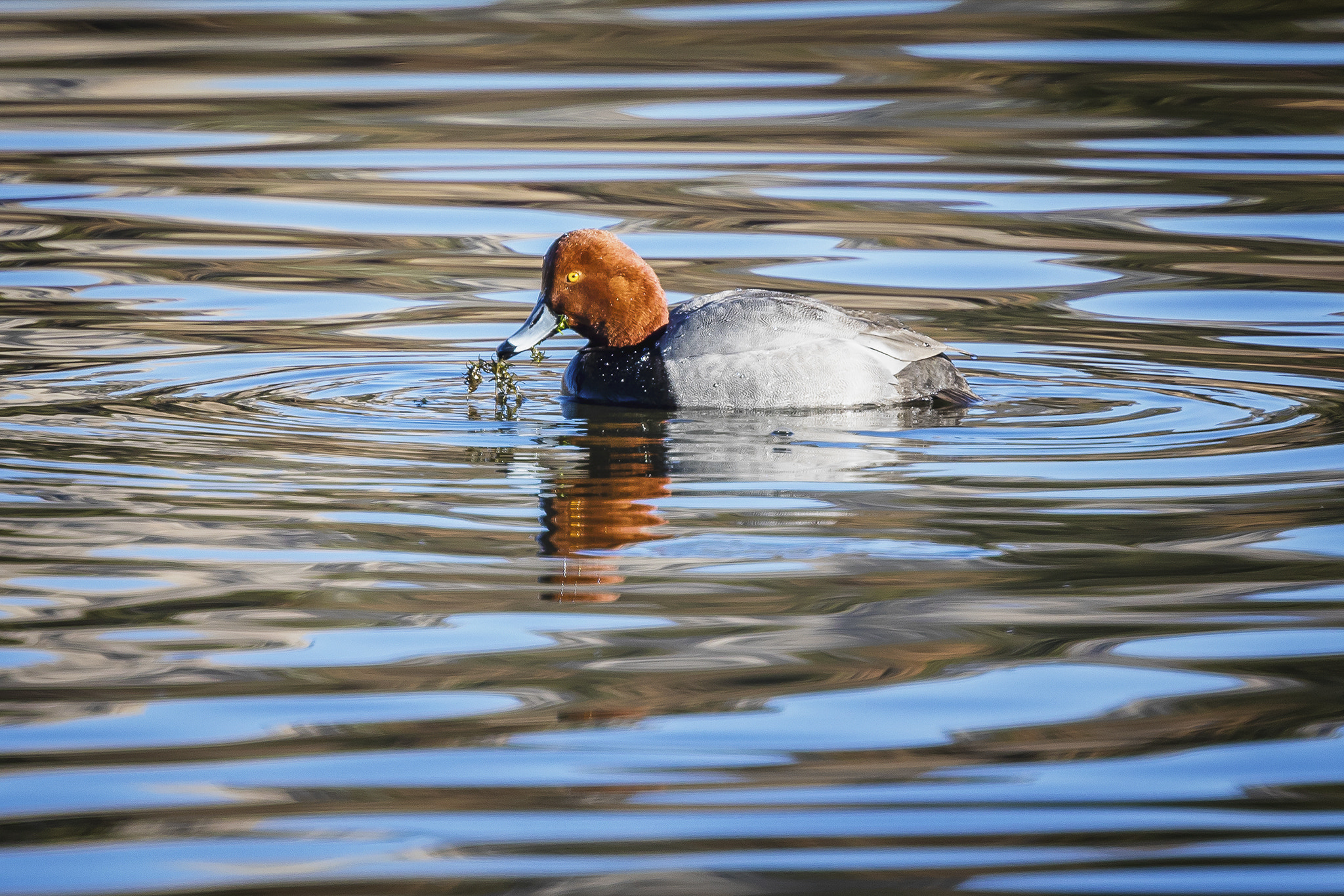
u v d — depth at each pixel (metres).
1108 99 23.39
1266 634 8.16
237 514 10.03
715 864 6.06
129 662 7.83
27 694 7.46
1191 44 26.25
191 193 19.72
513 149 21.55
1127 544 9.48
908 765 6.84
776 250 17.56
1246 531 9.68
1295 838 6.23
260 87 24.50
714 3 29.67
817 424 12.22
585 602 8.63
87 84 24.50
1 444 11.46
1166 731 7.13
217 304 15.84
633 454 11.41
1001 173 20.41
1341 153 20.97
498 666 7.81
